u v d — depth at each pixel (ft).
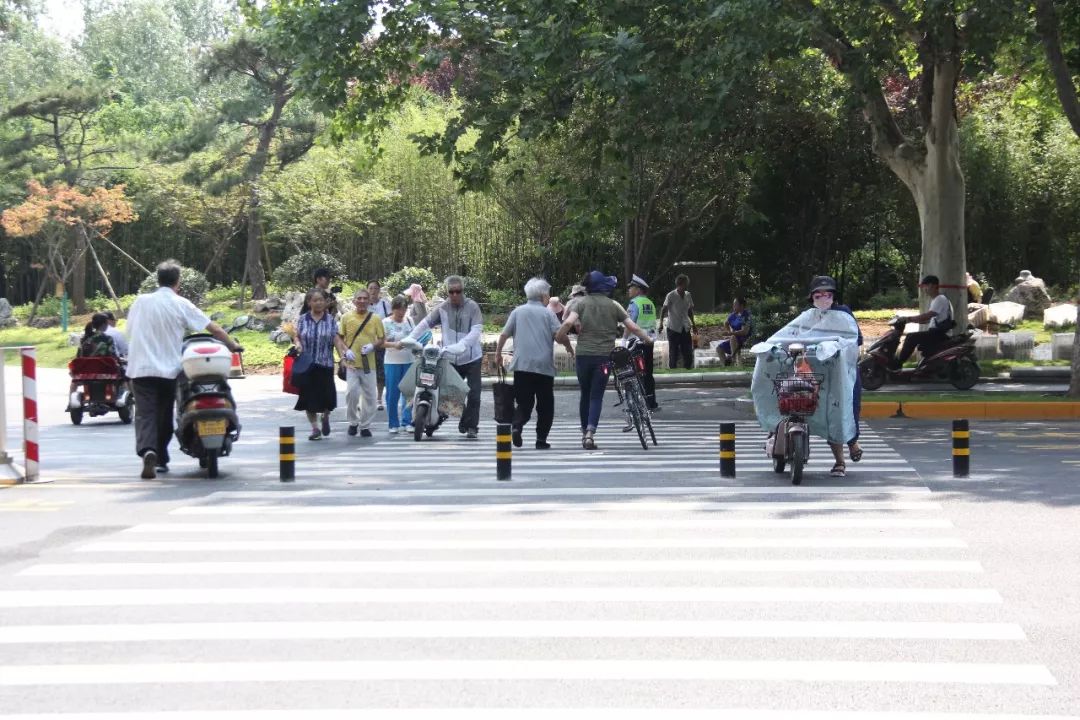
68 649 26.18
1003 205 180.04
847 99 89.40
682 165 155.43
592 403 63.67
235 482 51.65
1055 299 174.19
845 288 186.09
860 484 49.01
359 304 72.59
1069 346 122.52
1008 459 57.57
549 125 92.68
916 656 25.25
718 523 40.06
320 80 92.38
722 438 51.34
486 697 22.80
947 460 57.16
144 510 43.96
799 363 49.60
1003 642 26.25
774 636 26.73
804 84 150.51
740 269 184.85
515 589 31.09
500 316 164.55
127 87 359.25
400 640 26.63
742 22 81.00
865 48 87.30
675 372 111.14
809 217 176.76
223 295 207.92
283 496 47.06
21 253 266.57
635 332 64.08
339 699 22.75
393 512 42.93
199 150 190.90
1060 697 22.67
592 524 40.06
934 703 22.34
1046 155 181.16
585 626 27.61
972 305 139.54
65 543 37.60
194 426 52.65
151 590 31.30
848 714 21.74
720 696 22.75
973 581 31.65
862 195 170.91
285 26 92.07
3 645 26.48
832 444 51.57
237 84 305.32
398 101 103.04
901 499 44.83
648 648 25.91
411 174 193.47
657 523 40.11
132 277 257.55
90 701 22.76
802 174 171.73
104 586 31.76
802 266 177.88
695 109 87.10
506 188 169.89
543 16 85.15
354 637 26.91
